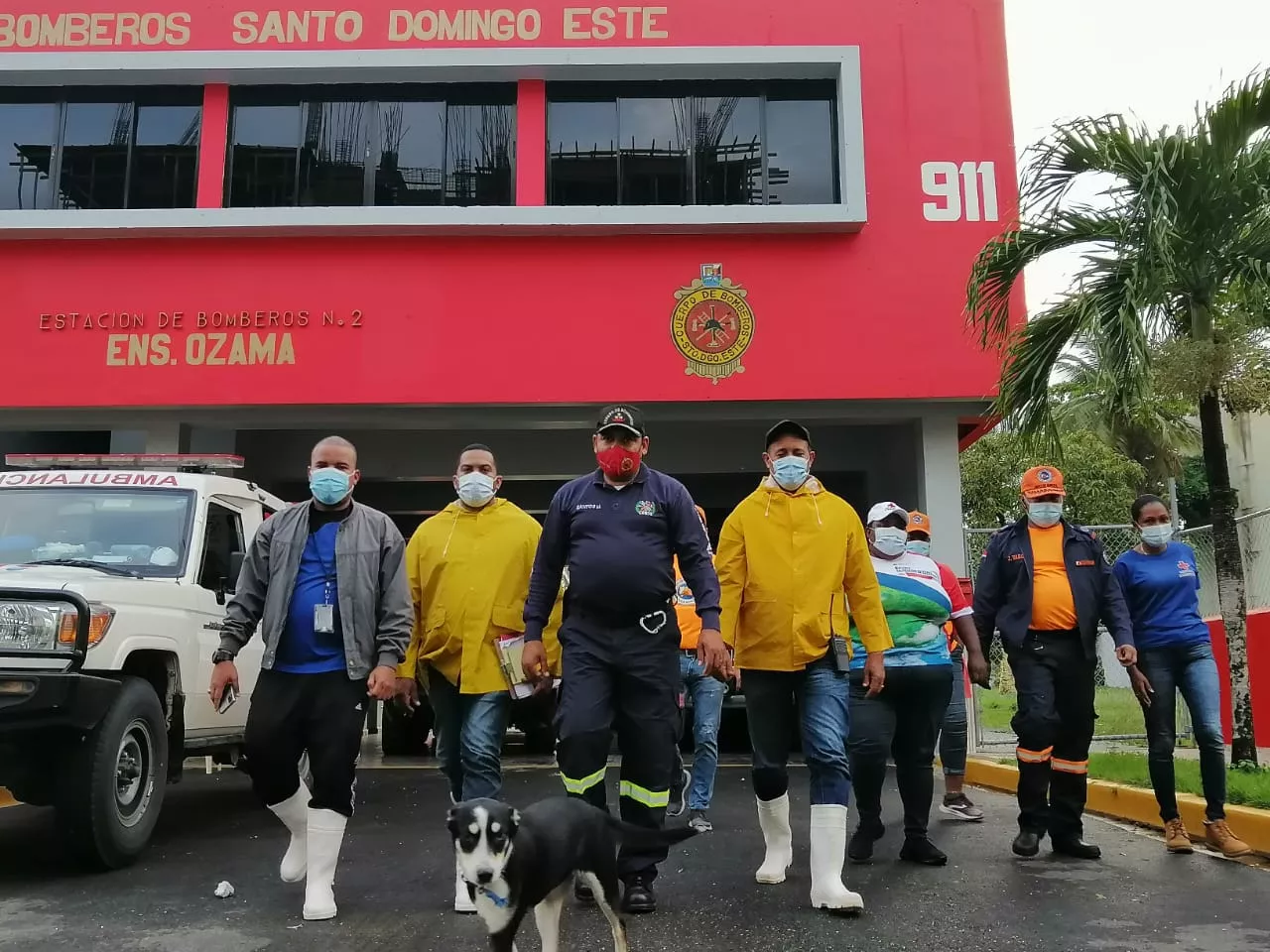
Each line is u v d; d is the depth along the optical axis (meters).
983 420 12.78
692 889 5.36
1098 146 8.17
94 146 13.07
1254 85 7.75
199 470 8.03
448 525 5.29
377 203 12.97
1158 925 4.63
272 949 4.34
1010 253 8.94
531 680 5.04
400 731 12.18
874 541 5.98
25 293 12.17
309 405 12.20
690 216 12.14
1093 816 7.46
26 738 5.54
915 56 12.70
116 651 5.82
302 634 4.89
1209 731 6.09
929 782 5.98
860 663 5.82
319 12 12.87
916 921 4.71
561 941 4.43
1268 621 10.01
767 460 5.21
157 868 5.93
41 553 6.79
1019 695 6.16
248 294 12.20
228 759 8.27
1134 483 24.20
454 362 12.12
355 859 6.25
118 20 12.85
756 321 12.16
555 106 13.06
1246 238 8.07
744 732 12.52
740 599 5.15
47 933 4.57
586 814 4.02
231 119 13.07
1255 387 7.77
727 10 12.83
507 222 12.14
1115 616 6.09
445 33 12.84
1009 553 6.29
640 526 4.84
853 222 12.15
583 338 12.16
